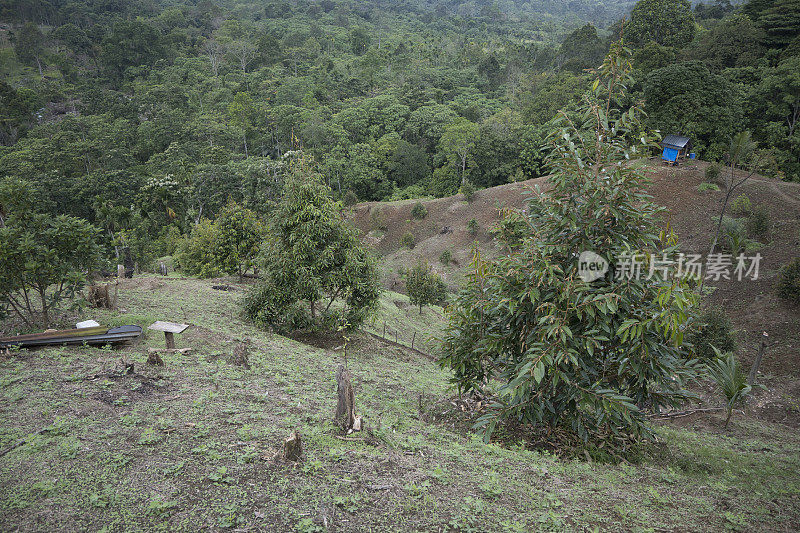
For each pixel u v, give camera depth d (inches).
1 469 168.6
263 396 275.6
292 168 499.2
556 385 259.9
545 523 171.2
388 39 5157.5
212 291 606.5
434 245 1609.3
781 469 304.2
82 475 169.2
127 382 263.0
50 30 4530.0
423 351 633.0
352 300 516.7
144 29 4124.0
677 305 235.1
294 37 4685.0
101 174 1863.9
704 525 184.7
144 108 3100.4
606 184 259.4
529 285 264.8
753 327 757.9
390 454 220.2
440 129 2485.2
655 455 296.5
